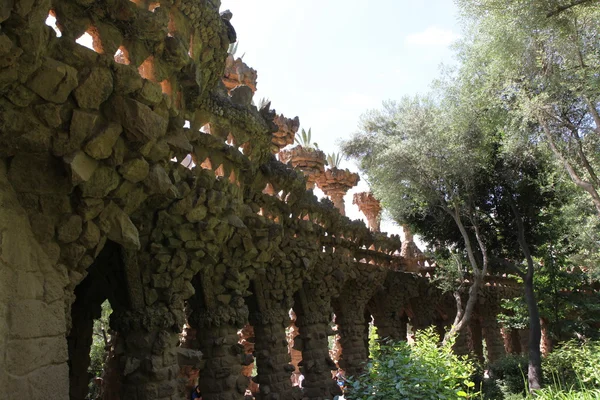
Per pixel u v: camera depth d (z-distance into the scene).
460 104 19.92
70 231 5.25
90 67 5.05
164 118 5.98
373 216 28.03
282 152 23.28
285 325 14.71
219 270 11.09
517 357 25.80
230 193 9.98
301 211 15.79
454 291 24.97
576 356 20.34
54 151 4.92
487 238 24.36
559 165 19.31
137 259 8.54
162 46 6.41
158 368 8.66
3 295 4.52
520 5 12.24
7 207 4.73
